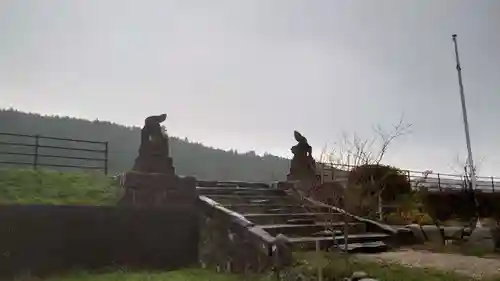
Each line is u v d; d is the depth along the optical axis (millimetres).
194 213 13406
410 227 16344
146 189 13133
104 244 12148
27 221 11328
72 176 15180
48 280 10359
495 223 17109
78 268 11617
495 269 10266
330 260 9852
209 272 11336
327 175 20125
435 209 21328
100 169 17062
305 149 19344
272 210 15422
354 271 9141
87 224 12062
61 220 11758
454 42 25672
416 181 24328
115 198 13859
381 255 12375
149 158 13836
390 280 8594
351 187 18938
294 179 18828
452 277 9070
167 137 14273
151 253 12594
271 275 9867
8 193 12602
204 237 12891
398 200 21547
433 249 14102
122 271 11516
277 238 10305
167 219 13023
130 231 12523
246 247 11148
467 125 25312
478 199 22000
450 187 25984
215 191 16359
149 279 10297
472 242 14773
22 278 10641
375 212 19109
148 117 14234
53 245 11523
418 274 9203
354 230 15156
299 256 10203
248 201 16125
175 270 11859
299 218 14938
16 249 11047
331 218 14062
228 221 12070
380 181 20672
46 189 13547
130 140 44156
